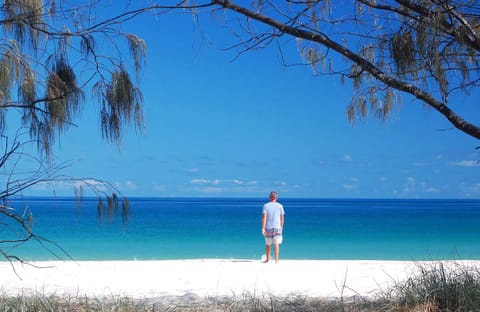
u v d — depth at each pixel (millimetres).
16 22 4023
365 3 4906
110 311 7621
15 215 3881
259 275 12211
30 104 4062
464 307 6863
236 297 8844
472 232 37406
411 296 7477
